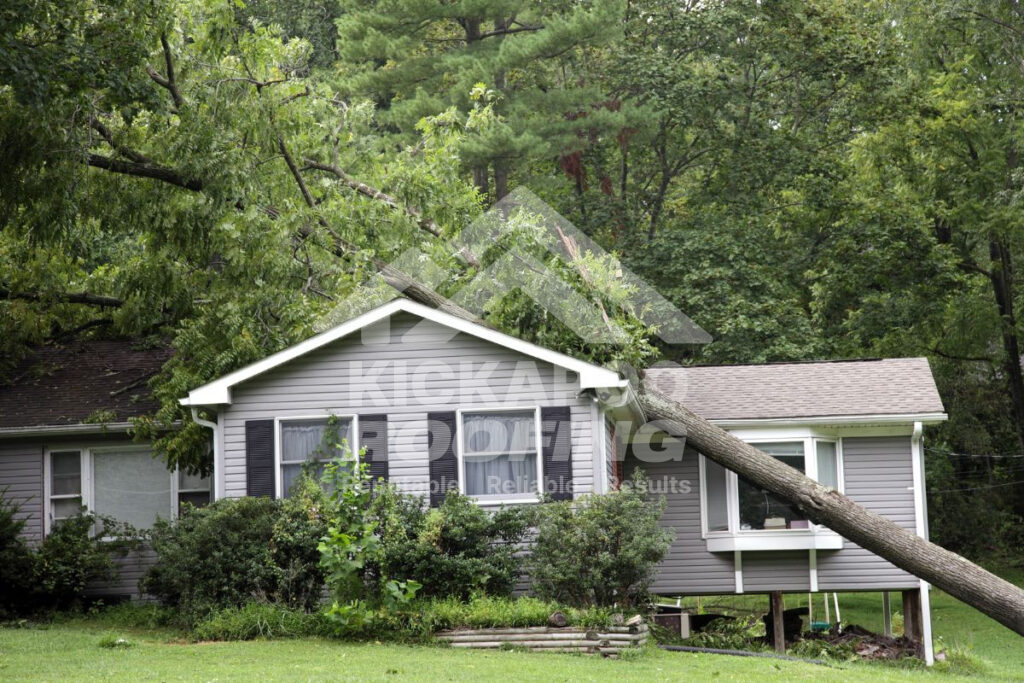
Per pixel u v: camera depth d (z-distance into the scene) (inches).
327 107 1019.9
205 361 873.5
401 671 542.0
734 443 794.8
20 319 968.9
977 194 1482.5
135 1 794.2
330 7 1680.6
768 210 1499.8
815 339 1322.6
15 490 906.7
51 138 826.2
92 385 965.8
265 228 922.1
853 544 863.7
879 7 1535.4
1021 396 1520.7
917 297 1448.1
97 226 1029.2
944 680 672.4
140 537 855.7
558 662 600.1
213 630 664.4
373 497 724.0
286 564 707.4
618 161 1592.0
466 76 1296.8
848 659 804.0
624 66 1419.8
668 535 700.7
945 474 1512.1
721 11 1460.4
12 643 636.1
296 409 773.9
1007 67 1409.9
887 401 874.1
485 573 690.8
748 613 1217.4
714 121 1497.3
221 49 933.8
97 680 505.0
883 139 1478.8
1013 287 1549.0
